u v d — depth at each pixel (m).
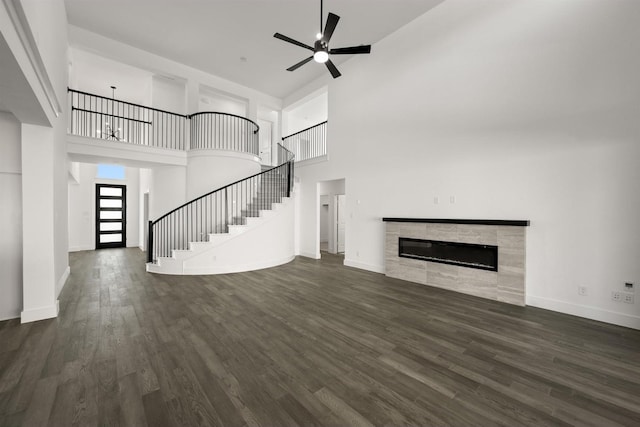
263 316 3.18
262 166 8.52
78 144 5.13
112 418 1.59
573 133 3.17
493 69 3.80
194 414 1.63
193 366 2.14
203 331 2.78
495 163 3.80
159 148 6.14
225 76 7.17
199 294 4.04
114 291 4.18
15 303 3.13
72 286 4.46
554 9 3.29
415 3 4.42
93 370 2.08
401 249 4.93
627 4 2.84
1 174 3.11
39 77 2.35
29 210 3.07
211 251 5.34
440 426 1.54
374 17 4.76
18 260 3.16
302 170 7.45
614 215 2.94
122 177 9.41
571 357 2.28
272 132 10.12
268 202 7.12
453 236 4.20
